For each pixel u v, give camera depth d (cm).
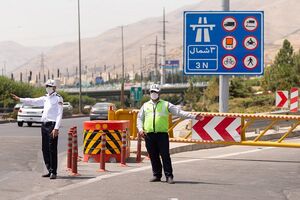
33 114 5034
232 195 1584
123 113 2703
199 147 2925
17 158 2419
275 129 3772
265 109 7419
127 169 2103
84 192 1598
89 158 2291
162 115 1786
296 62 10356
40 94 11331
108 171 2038
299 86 10131
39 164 2216
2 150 2759
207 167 2208
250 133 3641
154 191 1627
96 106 6594
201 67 2947
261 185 1777
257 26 2922
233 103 8344
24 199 1484
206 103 9544
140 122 1817
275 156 2631
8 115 6938
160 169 1817
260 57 2922
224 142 2573
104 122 2278
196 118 1792
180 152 2766
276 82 10306
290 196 1580
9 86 10069
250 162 2392
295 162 2406
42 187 1673
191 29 2953
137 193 1591
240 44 2931
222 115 2569
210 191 1644
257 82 14150
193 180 1855
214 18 2938
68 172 1998
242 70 2934
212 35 2942
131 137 2678
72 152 1978
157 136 1788
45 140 1842
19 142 3231
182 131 3222
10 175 1900
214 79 9638
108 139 2286
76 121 6681
